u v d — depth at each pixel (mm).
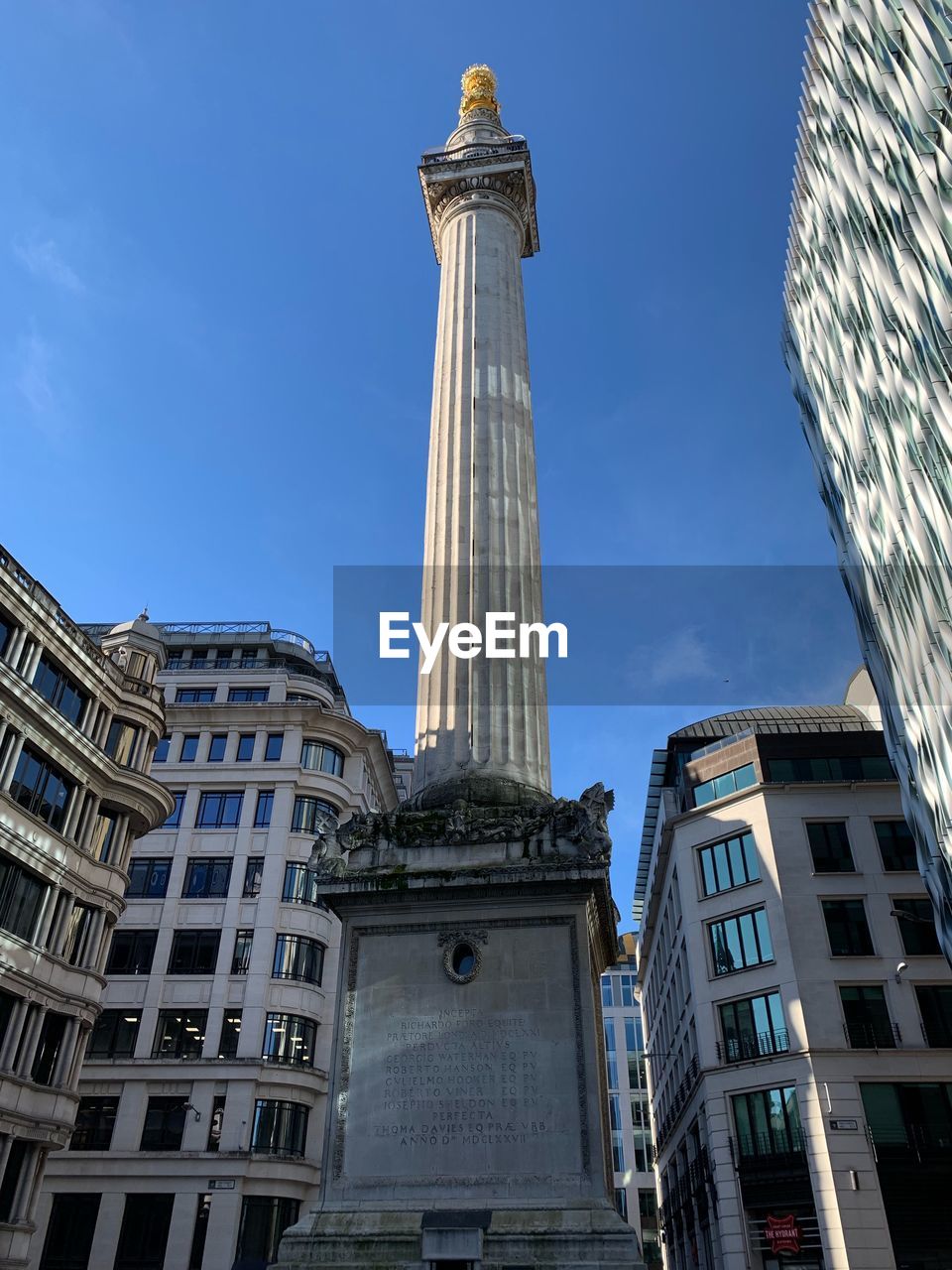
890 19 24859
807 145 33250
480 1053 14688
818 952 40125
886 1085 36969
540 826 16312
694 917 44969
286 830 51406
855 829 42812
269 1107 44781
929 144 23422
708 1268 43156
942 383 24000
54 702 36562
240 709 55188
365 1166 14156
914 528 26812
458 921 15766
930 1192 34781
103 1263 41188
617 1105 91625
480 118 31047
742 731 51469
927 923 40500
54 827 35594
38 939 33844
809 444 38375
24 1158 32344
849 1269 33594
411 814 17078
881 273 27734
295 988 47781
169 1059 45500
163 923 49312
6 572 33812
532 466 22547
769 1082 38656
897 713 29984
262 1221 42594
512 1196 13594
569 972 15047
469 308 24281
